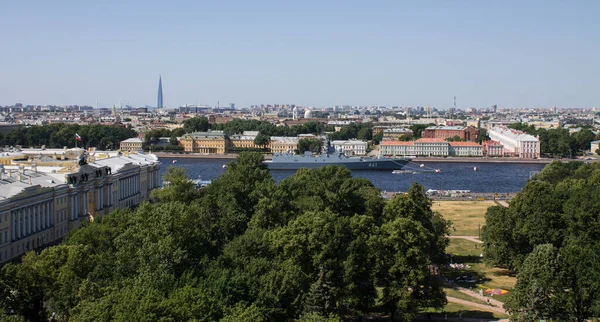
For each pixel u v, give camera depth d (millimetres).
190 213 150875
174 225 143750
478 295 171750
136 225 149750
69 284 128250
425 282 147625
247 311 110688
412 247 145500
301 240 144625
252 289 124062
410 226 149375
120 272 134875
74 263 134500
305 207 192000
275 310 122688
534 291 133625
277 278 126750
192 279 124500
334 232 146750
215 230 170750
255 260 134750
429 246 164750
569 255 138000
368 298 144750
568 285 135250
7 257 192250
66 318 124438
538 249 138375
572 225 182250
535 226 186625
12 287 129125
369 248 145125
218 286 120812
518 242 190125
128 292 111125
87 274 135250
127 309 105500
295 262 143750
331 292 133125
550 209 188250
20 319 114625
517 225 190250
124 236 145875
